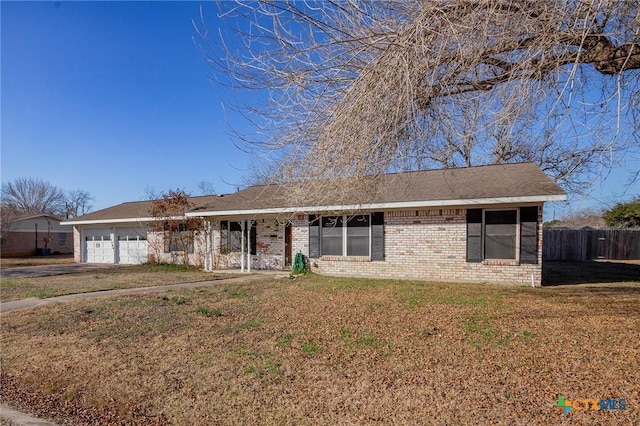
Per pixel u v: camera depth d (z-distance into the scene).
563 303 7.85
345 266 13.36
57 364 4.82
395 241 12.61
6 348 5.51
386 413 3.35
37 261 24.64
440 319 6.54
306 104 3.88
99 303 8.62
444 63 3.41
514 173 12.18
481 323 6.21
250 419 3.34
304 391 3.82
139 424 3.38
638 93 3.72
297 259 13.98
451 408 3.40
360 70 3.61
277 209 7.98
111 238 22.11
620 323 6.09
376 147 3.64
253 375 4.24
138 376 4.35
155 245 19.52
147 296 9.52
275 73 3.82
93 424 3.41
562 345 5.01
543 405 3.42
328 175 3.88
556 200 10.17
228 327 6.25
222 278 13.48
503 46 3.28
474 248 11.55
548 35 2.97
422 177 13.39
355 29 3.47
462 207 11.70
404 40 3.21
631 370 4.14
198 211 16.05
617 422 3.11
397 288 10.15
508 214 11.18
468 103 3.80
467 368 4.29
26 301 9.22
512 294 9.09
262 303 8.31
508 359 4.54
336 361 4.59
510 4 3.01
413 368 4.33
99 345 5.50
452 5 3.04
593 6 2.72
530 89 3.20
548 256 21.67
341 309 7.50
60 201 50.50
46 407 3.76
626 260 20.70
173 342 5.51
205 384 4.07
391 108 3.48
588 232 21.55
